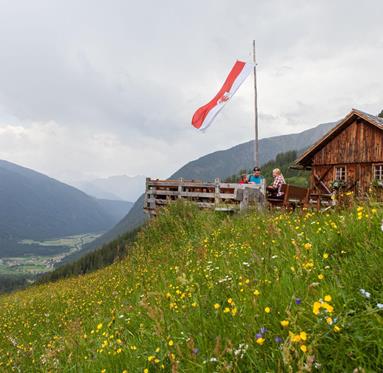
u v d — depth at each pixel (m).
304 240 4.66
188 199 17.62
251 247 5.96
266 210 11.27
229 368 2.58
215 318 3.52
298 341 2.41
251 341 2.79
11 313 13.75
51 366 5.12
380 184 6.05
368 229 4.04
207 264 6.35
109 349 4.24
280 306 3.14
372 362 2.31
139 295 6.63
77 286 14.73
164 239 14.48
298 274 3.65
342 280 3.25
